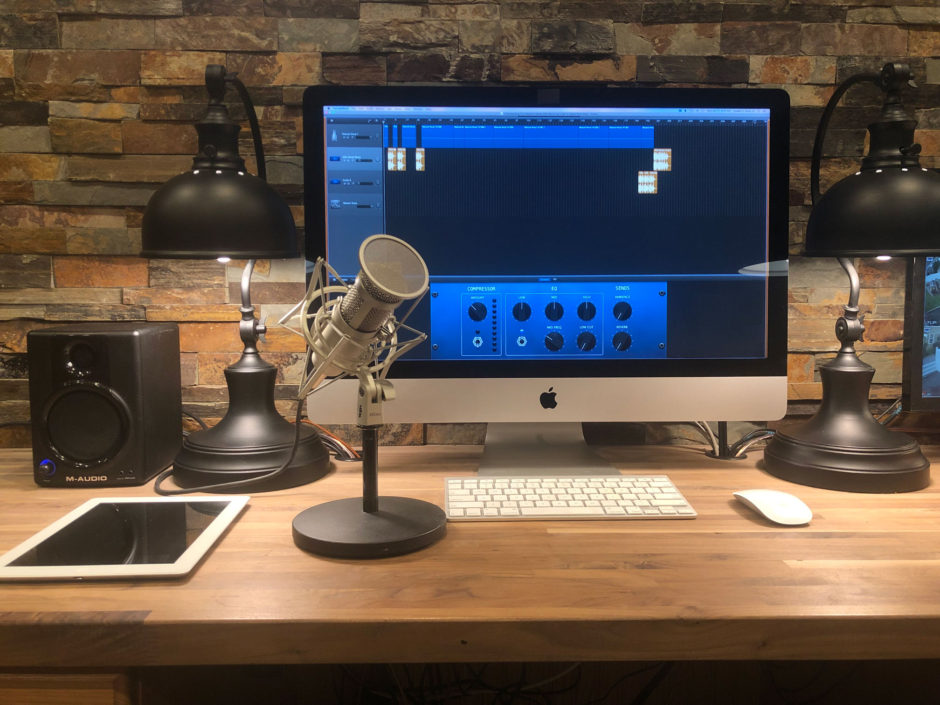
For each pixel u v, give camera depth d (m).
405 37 1.40
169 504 1.07
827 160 1.45
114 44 1.38
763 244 1.25
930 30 1.44
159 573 0.83
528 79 1.41
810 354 1.48
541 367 1.24
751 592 0.80
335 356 0.94
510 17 1.40
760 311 1.26
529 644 0.75
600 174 1.24
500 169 1.23
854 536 0.96
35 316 1.41
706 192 1.25
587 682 1.53
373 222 1.22
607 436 1.48
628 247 1.25
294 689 1.50
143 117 1.39
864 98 1.44
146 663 0.75
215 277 1.43
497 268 1.24
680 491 1.15
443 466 1.29
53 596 0.79
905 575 0.84
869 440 1.16
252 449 1.16
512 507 1.04
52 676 0.78
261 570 0.86
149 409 1.20
